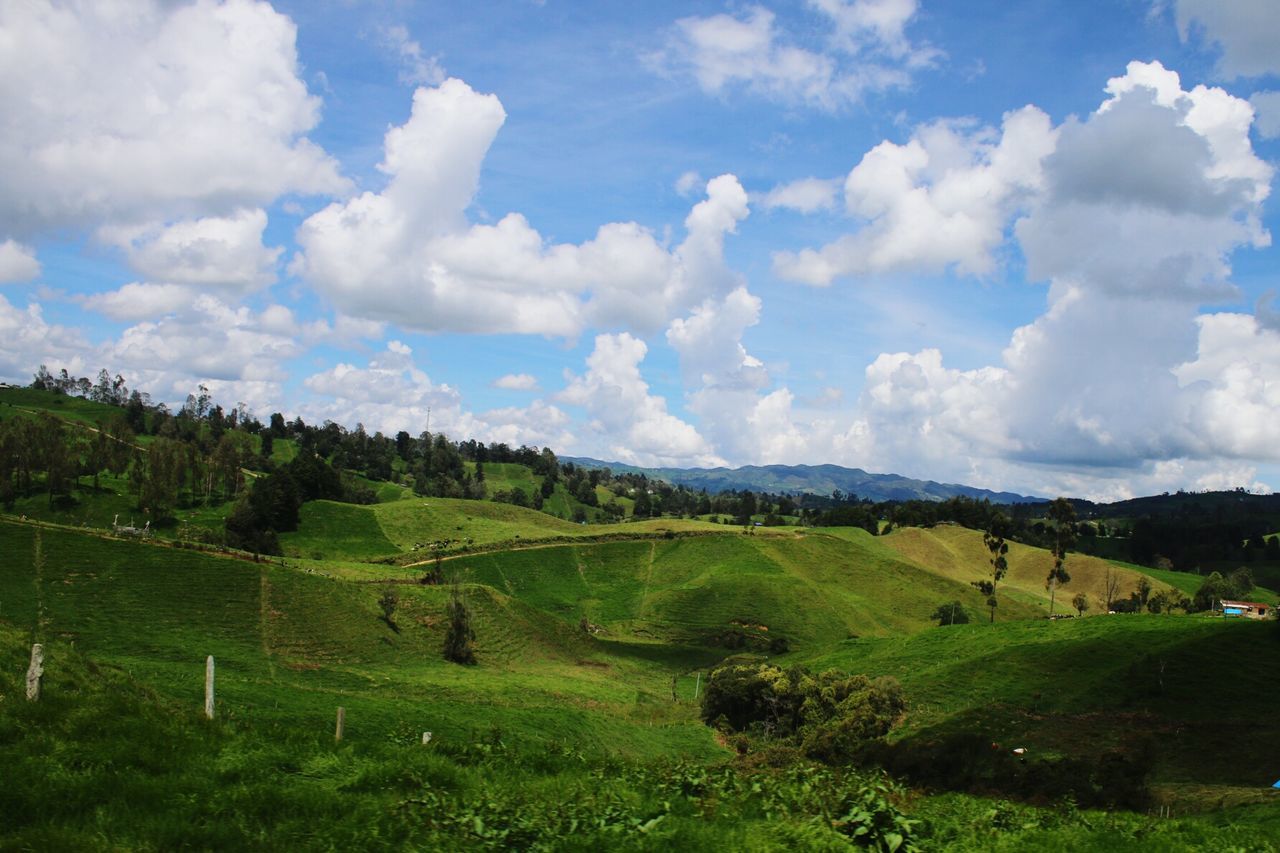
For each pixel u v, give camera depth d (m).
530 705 84.56
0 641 22.73
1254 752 66.56
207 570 104.62
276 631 96.31
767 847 12.75
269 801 13.46
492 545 194.00
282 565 117.94
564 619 163.00
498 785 16.75
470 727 61.53
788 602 174.25
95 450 195.62
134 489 187.00
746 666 97.31
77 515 170.88
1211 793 47.78
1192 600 181.75
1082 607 173.75
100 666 25.53
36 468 183.12
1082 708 81.56
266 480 193.00
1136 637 98.94
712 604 173.50
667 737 83.25
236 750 16.55
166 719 18.69
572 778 18.19
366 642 104.00
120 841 11.27
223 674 69.31
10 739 15.66
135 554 102.69
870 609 179.38
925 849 13.86
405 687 85.12
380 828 12.66
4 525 100.06
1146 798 40.62
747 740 83.50
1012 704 84.56
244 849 11.60
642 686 120.19
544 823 13.39
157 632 86.00
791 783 18.91
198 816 12.54
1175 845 16.52
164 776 14.23
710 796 17.56
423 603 126.19
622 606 174.88
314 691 65.62
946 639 121.56
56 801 12.41
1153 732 73.44
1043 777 42.28
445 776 16.91
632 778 19.12
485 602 136.62
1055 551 183.50
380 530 195.00
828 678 91.69
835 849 13.04
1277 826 32.06
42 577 91.44
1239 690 80.50
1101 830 17.70
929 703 89.44
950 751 45.06
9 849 10.69
